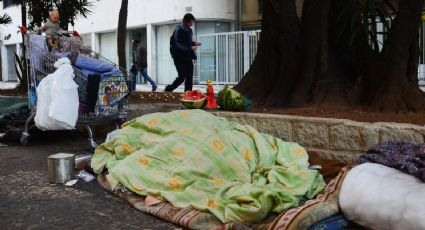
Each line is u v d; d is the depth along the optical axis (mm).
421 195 3262
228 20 19906
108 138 5641
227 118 6039
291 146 4961
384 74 6227
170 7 20266
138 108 7555
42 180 5199
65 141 7520
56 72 6074
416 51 6273
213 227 3664
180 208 4020
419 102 5922
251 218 3674
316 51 6754
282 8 7023
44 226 3863
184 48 10398
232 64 16500
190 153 4656
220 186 4367
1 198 4574
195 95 6348
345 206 3635
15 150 6844
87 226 3857
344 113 5848
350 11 6844
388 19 7406
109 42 24219
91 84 6344
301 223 3436
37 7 12570
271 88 7117
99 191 4766
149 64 21828
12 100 8031
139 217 4047
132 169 4656
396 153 4094
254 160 4691
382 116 5539
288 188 4164
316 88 6648
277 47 7152
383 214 3385
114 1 23016
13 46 29734
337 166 4754
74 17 13703
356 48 6934
